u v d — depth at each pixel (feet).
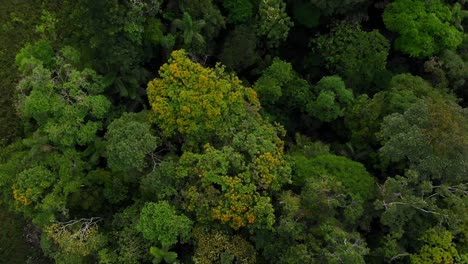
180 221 54.29
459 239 56.65
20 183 57.41
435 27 72.43
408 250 58.13
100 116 62.44
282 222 53.62
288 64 71.92
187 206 55.67
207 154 55.62
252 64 73.36
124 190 59.82
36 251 69.97
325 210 54.60
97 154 61.72
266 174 55.42
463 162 55.72
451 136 55.01
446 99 67.51
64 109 60.70
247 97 64.03
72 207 59.06
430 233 55.31
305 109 72.38
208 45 72.23
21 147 66.28
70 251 55.83
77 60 65.72
